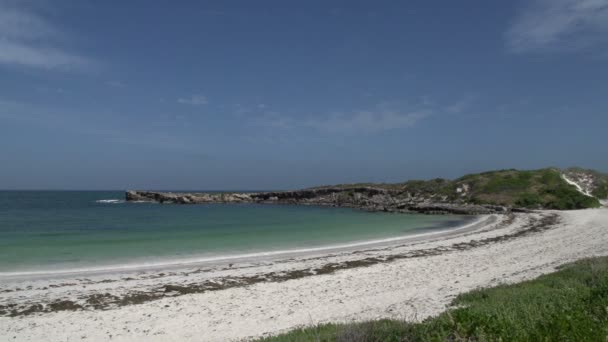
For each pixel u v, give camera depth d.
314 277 20.86
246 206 101.12
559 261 22.30
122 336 13.29
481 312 8.47
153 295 17.83
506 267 21.59
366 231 42.66
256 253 28.56
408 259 25.25
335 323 12.54
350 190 103.38
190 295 17.80
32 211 78.38
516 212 60.53
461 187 81.69
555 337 6.60
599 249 25.92
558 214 52.31
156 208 91.69
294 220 57.62
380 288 18.38
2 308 16.06
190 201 114.12
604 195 72.06
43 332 13.66
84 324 14.35
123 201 124.38
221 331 13.52
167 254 28.20
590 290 10.34
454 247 29.67
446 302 15.02
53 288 18.86
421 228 45.41
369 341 7.92
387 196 94.12
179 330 13.72
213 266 23.86
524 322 7.69
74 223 52.62
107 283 19.78
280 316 14.88
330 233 40.91
